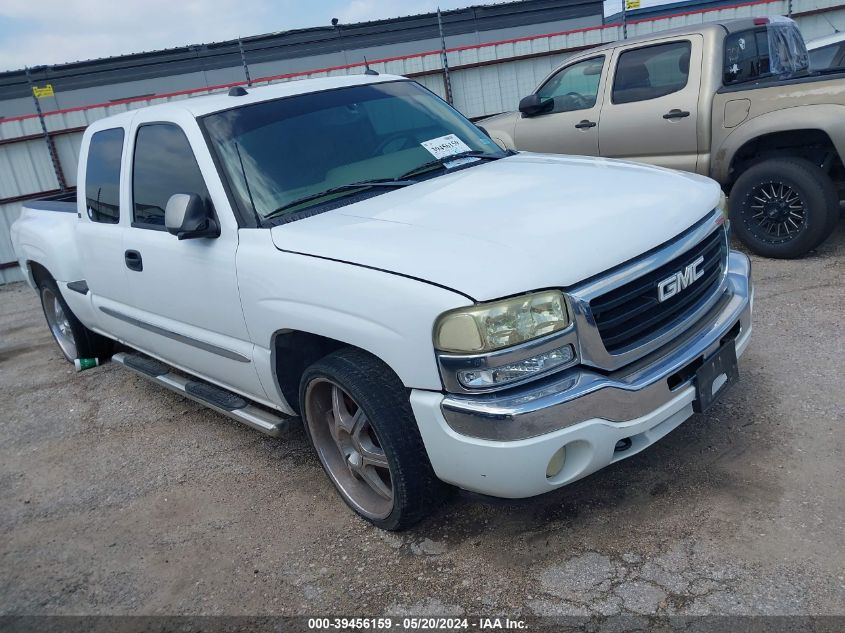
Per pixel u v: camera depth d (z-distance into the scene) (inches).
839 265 213.6
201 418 179.6
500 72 537.3
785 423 130.1
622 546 104.7
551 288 93.7
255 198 128.1
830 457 117.9
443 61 525.7
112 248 165.5
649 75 249.1
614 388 96.0
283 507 132.0
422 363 97.4
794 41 267.3
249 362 132.1
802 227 216.2
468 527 115.5
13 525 142.1
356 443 116.3
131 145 158.6
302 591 107.9
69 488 153.9
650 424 99.7
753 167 222.2
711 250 116.0
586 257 96.4
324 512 128.2
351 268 105.1
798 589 91.4
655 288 103.0
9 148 481.1
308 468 145.1
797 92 212.2
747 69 243.3
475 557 108.2
